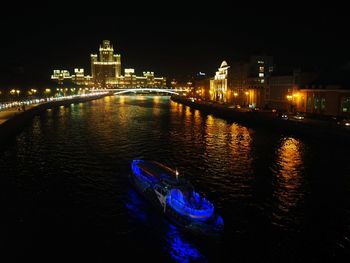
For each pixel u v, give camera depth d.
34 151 61.25
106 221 33.25
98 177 45.88
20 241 29.53
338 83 92.19
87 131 85.25
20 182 43.91
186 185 34.88
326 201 38.56
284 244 29.83
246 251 28.73
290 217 34.66
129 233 31.06
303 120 83.31
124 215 34.41
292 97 104.94
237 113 105.00
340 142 63.94
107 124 99.31
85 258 27.41
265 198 39.22
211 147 65.38
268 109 114.50
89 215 34.44
